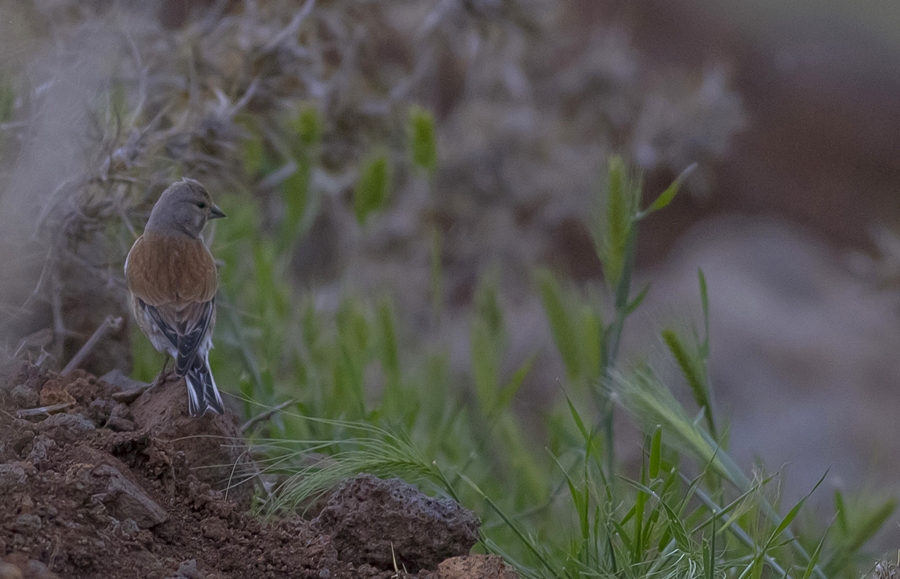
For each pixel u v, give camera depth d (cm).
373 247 1551
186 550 590
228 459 692
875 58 3228
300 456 760
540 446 1179
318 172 1198
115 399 740
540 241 1806
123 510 575
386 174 1080
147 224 809
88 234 860
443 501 664
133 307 789
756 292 2102
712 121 1747
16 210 862
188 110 952
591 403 1016
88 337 888
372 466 680
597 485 759
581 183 1700
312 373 966
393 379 1000
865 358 1948
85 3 1020
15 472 549
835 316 2047
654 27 3089
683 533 646
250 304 1099
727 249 2248
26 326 867
